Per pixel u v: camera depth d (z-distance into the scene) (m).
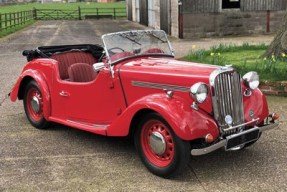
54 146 5.95
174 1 22.66
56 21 41.75
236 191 4.50
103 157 5.52
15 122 7.12
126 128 5.02
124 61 5.61
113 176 4.93
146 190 4.56
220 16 22.50
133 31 5.77
